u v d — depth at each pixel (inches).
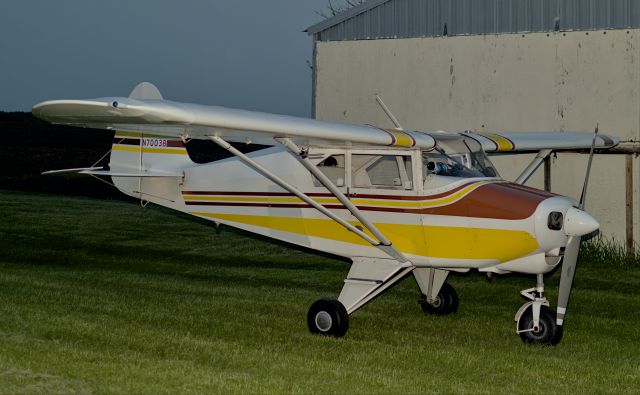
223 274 864.9
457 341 570.9
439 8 1003.9
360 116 1052.5
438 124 1008.9
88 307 629.0
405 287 799.7
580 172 944.3
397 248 597.0
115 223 1124.5
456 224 570.9
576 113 936.9
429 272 655.1
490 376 467.5
